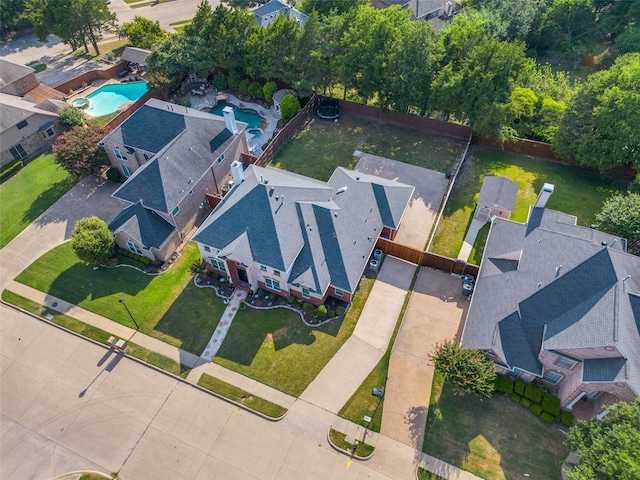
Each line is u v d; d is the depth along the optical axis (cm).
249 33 6084
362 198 4159
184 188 4300
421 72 5225
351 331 3609
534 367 3050
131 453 3014
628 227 3753
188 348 3562
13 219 4691
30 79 6156
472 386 2941
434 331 3597
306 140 5688
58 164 5256
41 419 3200
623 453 2258
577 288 2997
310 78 5850
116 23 8625
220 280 4016
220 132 4900
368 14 5394
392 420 3102
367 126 5900
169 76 6253
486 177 4672
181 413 3206
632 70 4591
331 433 3058
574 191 4822
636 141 4388
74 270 4172
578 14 7250
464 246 4288
